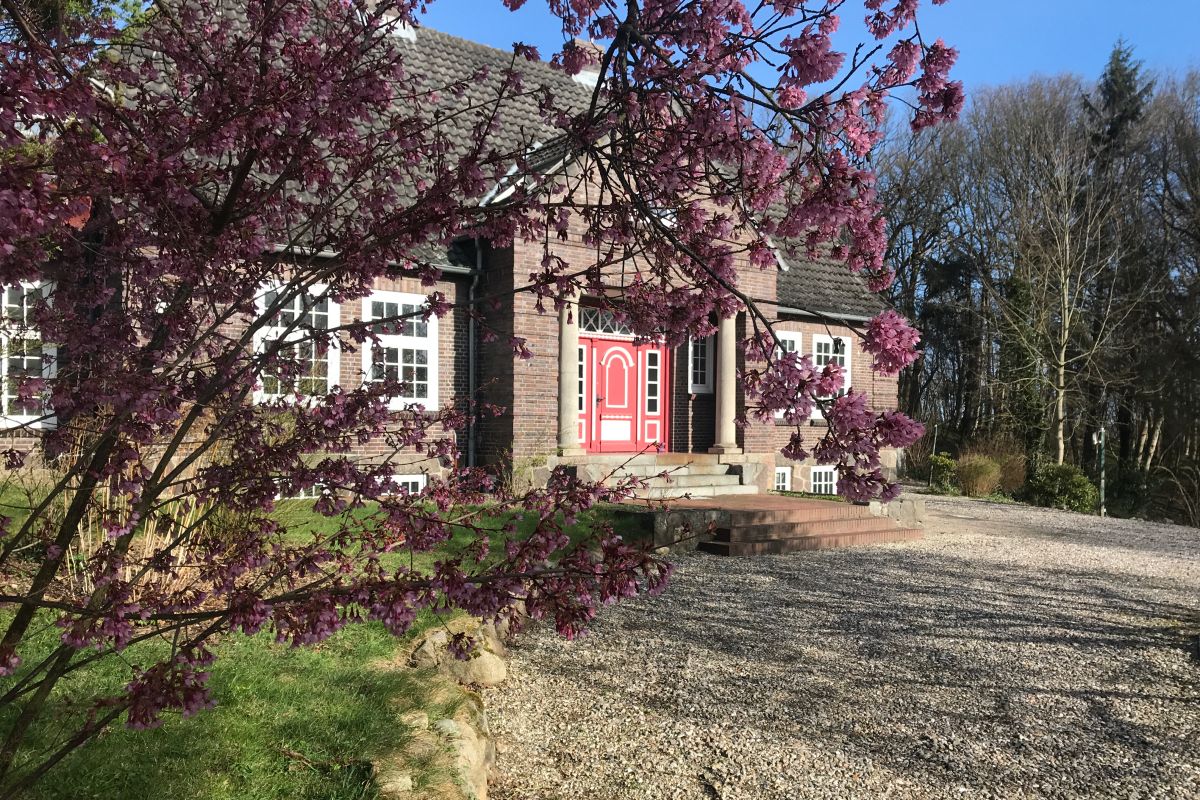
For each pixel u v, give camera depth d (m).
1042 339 28.36
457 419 3.31
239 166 2.58
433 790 3.30
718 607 7.79
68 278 2.53
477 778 3.69
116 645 2.14
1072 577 10.07
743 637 6.81
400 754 3.56
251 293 2.78
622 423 15.41
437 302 3.06
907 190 35.69
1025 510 18.69
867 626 7.30
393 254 2.80
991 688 5.77
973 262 34.03
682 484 13.62
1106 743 4.86
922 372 37.72
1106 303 30.27
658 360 15.92
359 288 2.98
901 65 2.70
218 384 2.58
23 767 2.96
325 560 2.47
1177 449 30.62
